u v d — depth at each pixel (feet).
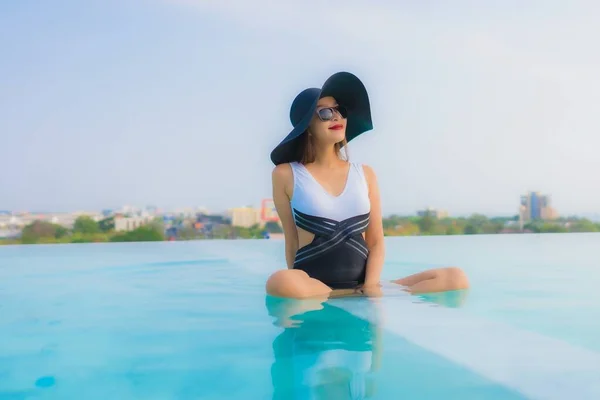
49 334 6.83
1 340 6.51
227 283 11.72
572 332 6.53
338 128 11.29
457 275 9.96
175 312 8.18
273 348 5.91
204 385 4.75
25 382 4.92
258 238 35.24
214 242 29.58
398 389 4.57
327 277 10.53
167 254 20.25
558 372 5.00
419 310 7.97
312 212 10.74
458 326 6.88
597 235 32.94
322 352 5.71
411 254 18.61
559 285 10.64
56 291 10.68
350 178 11.27
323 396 4.42
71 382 4.90
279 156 11.83
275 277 9.42
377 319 7.29
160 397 4.47
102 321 7.59
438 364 5.26
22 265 16.19
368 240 11.75
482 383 4.72
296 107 11.68
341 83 11.33
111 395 4.55
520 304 8.41
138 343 6.26
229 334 6.61
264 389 4.61
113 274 13.61
